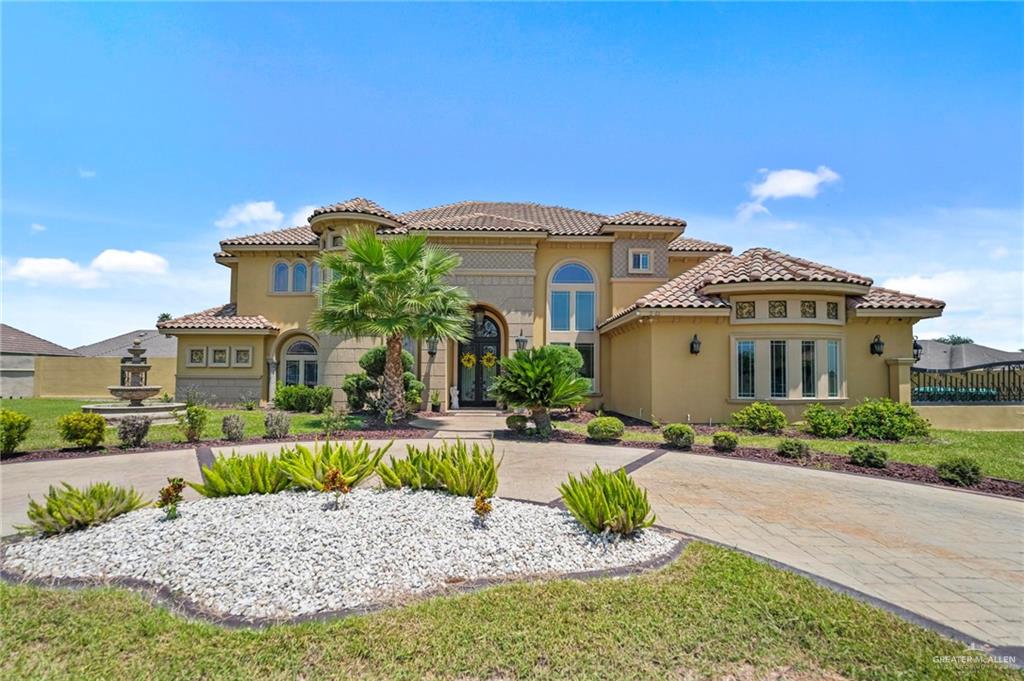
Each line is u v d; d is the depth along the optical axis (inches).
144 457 398.0
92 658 125.7
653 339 621.9
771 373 594.2
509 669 122.8
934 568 196.2
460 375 835.4
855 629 142.9
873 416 523.5
